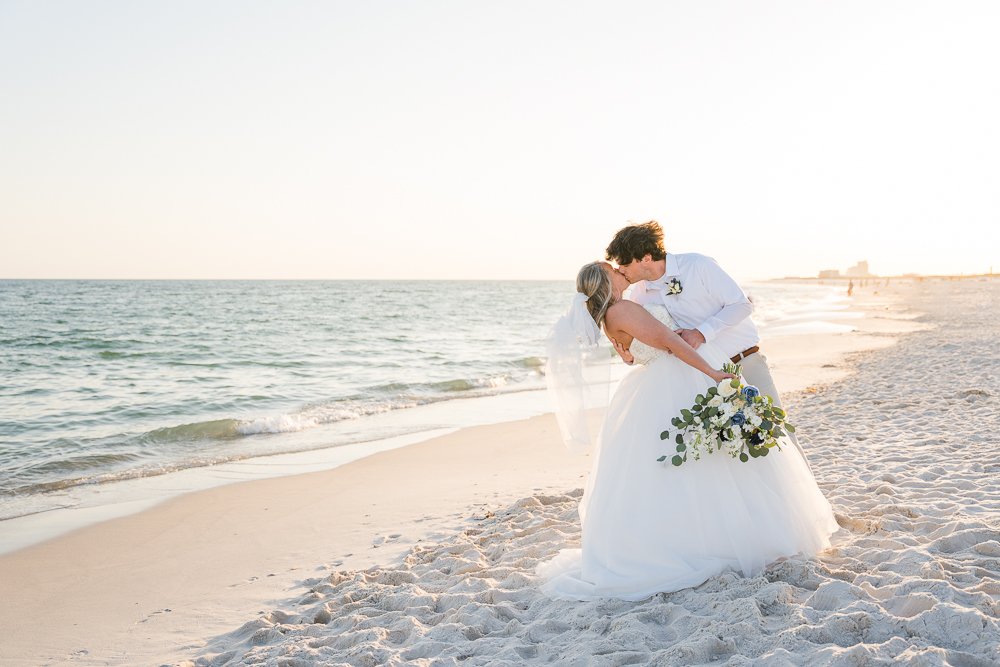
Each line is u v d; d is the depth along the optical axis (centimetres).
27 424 1240
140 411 1369
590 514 395
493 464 875
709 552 368
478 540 547
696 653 289
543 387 1662
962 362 1426
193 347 2692
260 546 605
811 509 391
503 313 5438
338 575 506
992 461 610
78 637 444
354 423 1240
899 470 617
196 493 788
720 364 384
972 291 8494
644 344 380
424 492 750
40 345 2733
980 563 355
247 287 14025
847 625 292
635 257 388
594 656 301
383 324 4069
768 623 311
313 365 2162
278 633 406
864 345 2238
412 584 464
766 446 358
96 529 670
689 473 370
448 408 1384
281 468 907
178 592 511
